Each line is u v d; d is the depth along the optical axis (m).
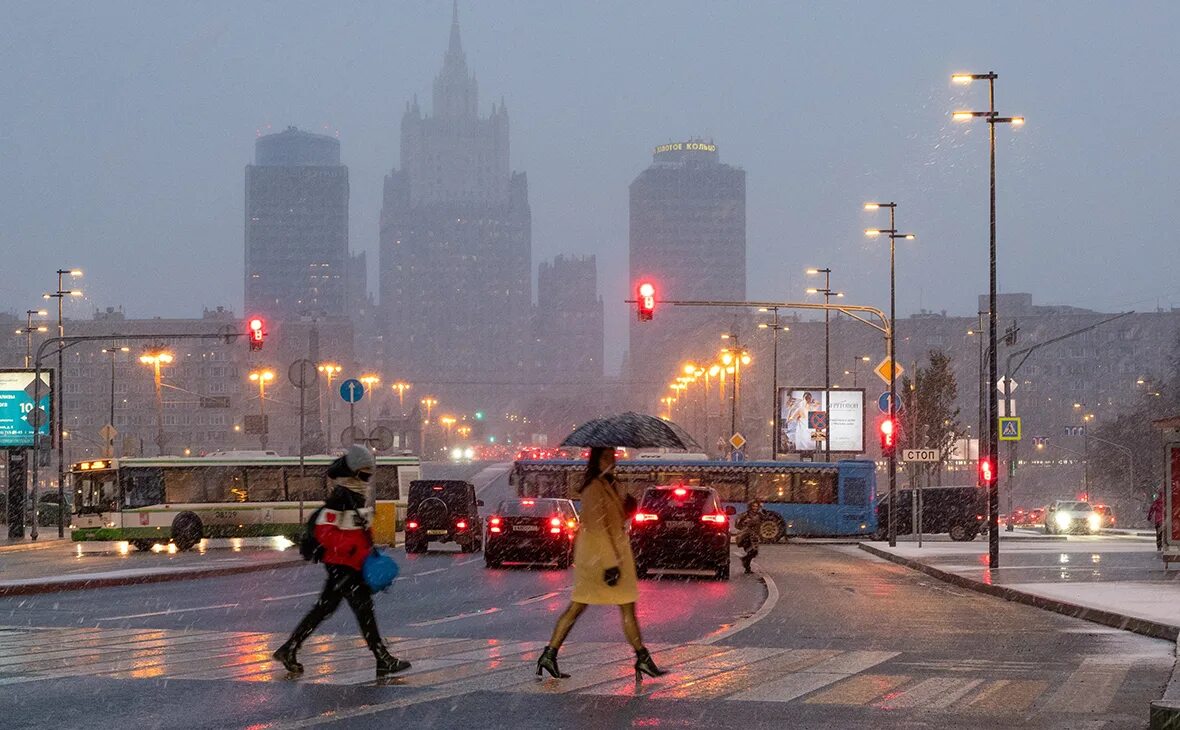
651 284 63.12
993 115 50.78
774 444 105.81
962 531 89.88
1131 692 17.48
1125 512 152.62
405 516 70.69
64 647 22.02
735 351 124.69
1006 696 17.02
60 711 15.46
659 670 17.84
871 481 87.25
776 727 14.61
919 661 20.73
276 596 34.75
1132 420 153.00
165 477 70.31
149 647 21.97
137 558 56.19
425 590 38.00
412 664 19.64
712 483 87.94
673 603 33.53
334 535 18.33
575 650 21.64
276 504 71.44
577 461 89.00
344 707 15.73
